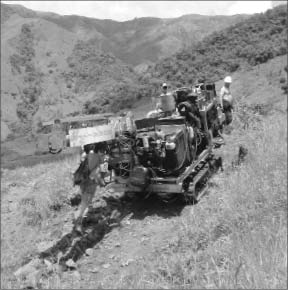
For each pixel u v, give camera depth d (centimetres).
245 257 423
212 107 889
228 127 1083
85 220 689
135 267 529
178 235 570
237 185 655
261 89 7356
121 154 670
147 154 683
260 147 836
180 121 732
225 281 390
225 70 8706
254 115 1148
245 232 491
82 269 564
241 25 10169
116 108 8569
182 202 700
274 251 416
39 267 592
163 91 801
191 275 435
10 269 614
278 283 368
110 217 701
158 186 682
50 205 798
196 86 898
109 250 602
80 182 634
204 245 510
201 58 9319
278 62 8100
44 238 690
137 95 8644
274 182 628
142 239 606
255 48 8794
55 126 578
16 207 872
